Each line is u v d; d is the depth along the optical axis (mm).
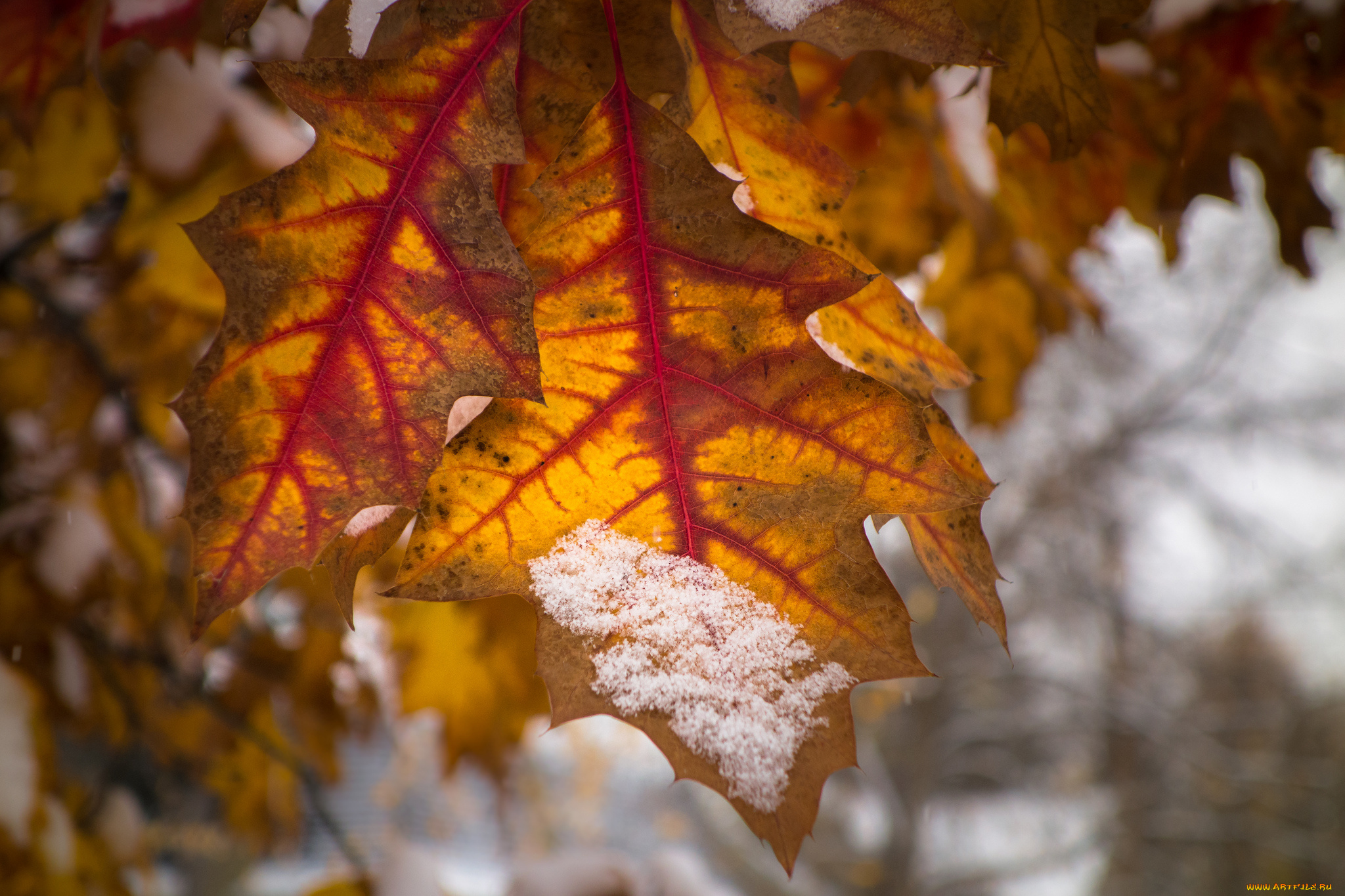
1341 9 479
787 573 343
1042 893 6156
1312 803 5238
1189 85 521
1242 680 5922
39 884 681
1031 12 406
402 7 346
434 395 339
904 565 5512
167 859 2391
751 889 5871
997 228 636
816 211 366
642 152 344
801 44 460
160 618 985
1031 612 5605
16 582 859
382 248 339
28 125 446
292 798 1167
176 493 1061
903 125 525
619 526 343
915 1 351
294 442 334
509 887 919
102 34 434
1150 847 5309
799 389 344
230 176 587
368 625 1032
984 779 6539
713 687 339
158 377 922
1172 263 593
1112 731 5652
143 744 1112
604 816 6141
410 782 2836
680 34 361
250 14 363
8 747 686
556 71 356
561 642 338
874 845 6156
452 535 339
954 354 385
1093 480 5020
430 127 342
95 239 887
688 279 344
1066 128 415
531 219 359
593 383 344
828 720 338
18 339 1037
